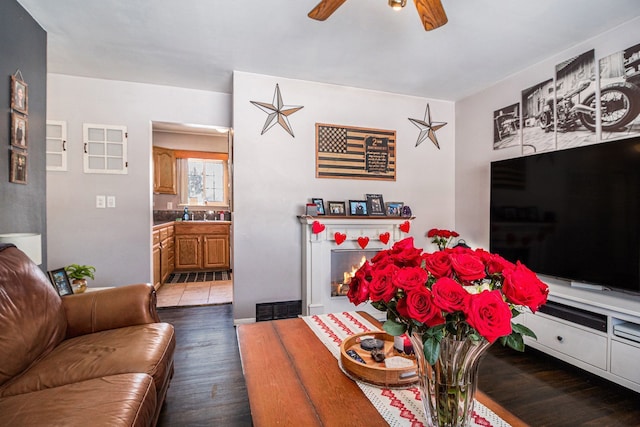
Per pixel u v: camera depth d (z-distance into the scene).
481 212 3.57
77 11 2.18
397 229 3.54
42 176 2.35
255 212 3.22
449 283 0.82
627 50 2.27
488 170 3.48
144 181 3.44
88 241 3.31
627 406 1.82
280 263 3.30
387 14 2.20
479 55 2.78
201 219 6.01
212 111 3.64
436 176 3.89
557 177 2.48
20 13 2.10
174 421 1.69
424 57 2.83
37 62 2.31
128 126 3.39
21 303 1.48
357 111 3.55
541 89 2.89
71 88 3.25
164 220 5.80
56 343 1.62
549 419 1.71
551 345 2.32
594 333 2.06
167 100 3.50
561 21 2.27
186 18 2.27
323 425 0.95
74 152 3.27
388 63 2.95
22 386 1.25
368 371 1.18
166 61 2.93
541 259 2.60
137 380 1.27
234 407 1.81
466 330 0.84
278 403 1.05
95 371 1.34
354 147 3.54
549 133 2.82
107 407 1.08
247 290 3.20
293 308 3.32
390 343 1.53
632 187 2.01
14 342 1.35
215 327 3.05
